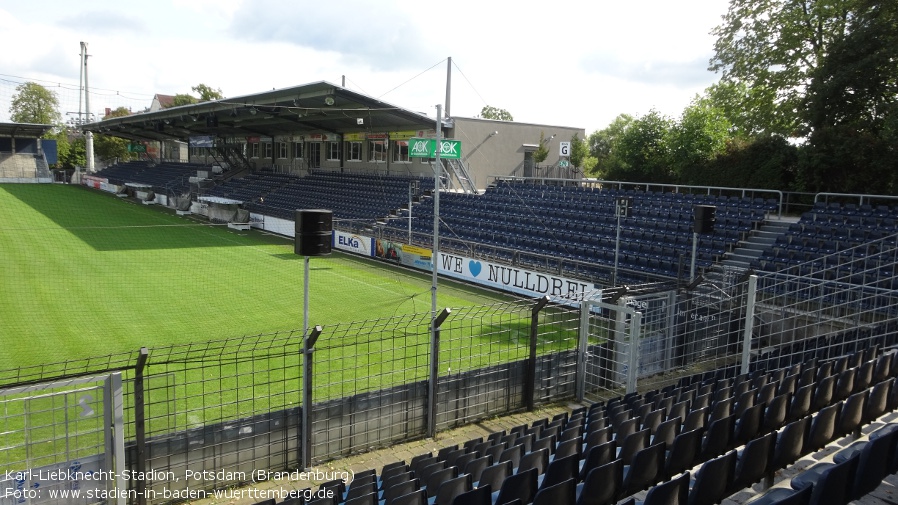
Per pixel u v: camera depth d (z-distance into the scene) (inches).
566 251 898.1
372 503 228.4
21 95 3075.8
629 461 257.9
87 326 632.4
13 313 676.1
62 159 3048.7
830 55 901.8
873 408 291.4
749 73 1121.4
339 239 1235.2
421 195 1295.5
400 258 1078.4
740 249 747.4
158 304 734.5
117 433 273.6
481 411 416.2
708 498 212.2
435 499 228.7
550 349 520.1
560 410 441.1
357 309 737.0
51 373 473.1
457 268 951.0
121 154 3179.1
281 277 927.7
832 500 190.2
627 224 920.3
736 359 478.0
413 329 620.4
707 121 1176.2
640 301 472.7
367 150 1612.9
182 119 1774.1
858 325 475.2
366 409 362.9
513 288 851.4
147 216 1638.8
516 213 1088.2
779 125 1122.0
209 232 1398.9
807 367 378.9
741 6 1107.3
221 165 2287.2
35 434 347.3
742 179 1066.1
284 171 1987.0
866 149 852.0
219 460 313.6
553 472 233.8
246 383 453.1
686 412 317.4
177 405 408.2
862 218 721.0
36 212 1595.7
